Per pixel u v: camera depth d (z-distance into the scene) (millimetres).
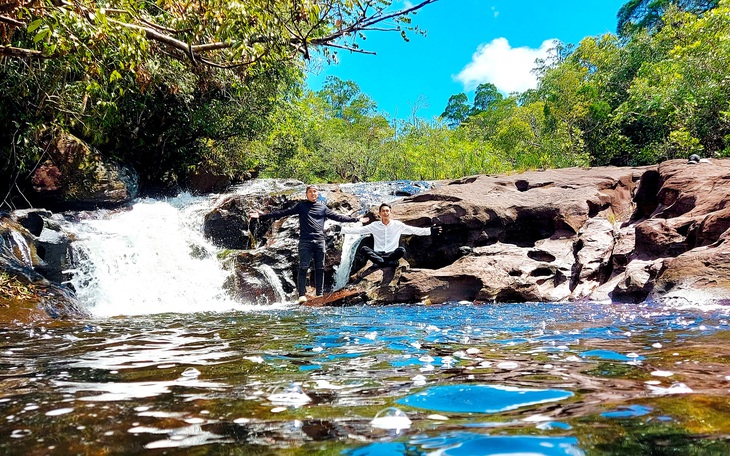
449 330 3789
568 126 27906
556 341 2982
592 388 1619
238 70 8328
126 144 12797
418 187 13172
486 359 2344
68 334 3709
